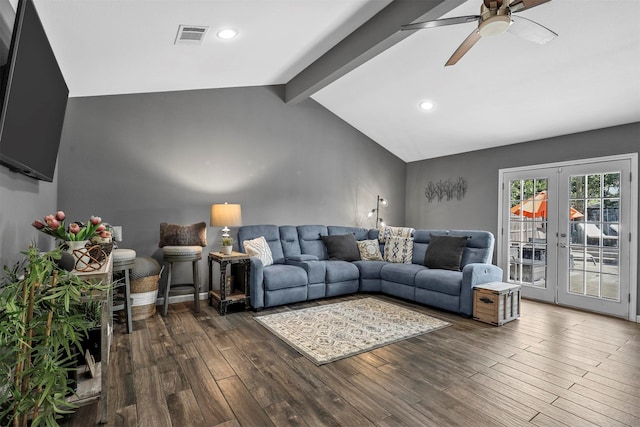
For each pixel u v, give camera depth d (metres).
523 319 3.73
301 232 4.90
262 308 3.92
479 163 5.42
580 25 2.77
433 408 1.96
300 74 4.57
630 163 3.89
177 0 2.22
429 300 4.01
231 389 2.15
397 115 5.12
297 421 1.83
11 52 1.38
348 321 3.49
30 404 1.22
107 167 3.83
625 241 3.91
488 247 4.13
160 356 2.63
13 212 1.93
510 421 1.85
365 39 3.32
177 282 4.23
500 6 2.00
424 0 2.69
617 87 3.34
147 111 4.07
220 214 3.94
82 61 2.80
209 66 3.62
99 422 1.80
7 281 1.75
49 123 2.15
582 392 2.16
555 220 4.54
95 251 1.99
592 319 3.78
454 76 3.88
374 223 6.12
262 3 2.54
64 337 1.34
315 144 5.39
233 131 4.64
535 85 3.62
